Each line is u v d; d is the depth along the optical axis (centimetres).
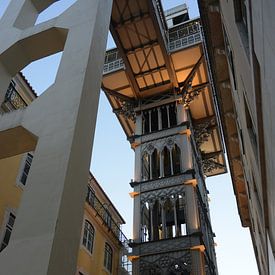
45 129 879
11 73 1193
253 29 605
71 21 1216
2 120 974
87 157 873
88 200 2175
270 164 691
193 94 3055
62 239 669
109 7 1411
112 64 3127
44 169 780
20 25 1323
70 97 930
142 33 2803
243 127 1345
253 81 689
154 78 3095
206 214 2784
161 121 3003
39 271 601
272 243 1081
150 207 2498
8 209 1467
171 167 2662
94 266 2138
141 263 2222
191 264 2111
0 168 1484
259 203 1322
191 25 3027
